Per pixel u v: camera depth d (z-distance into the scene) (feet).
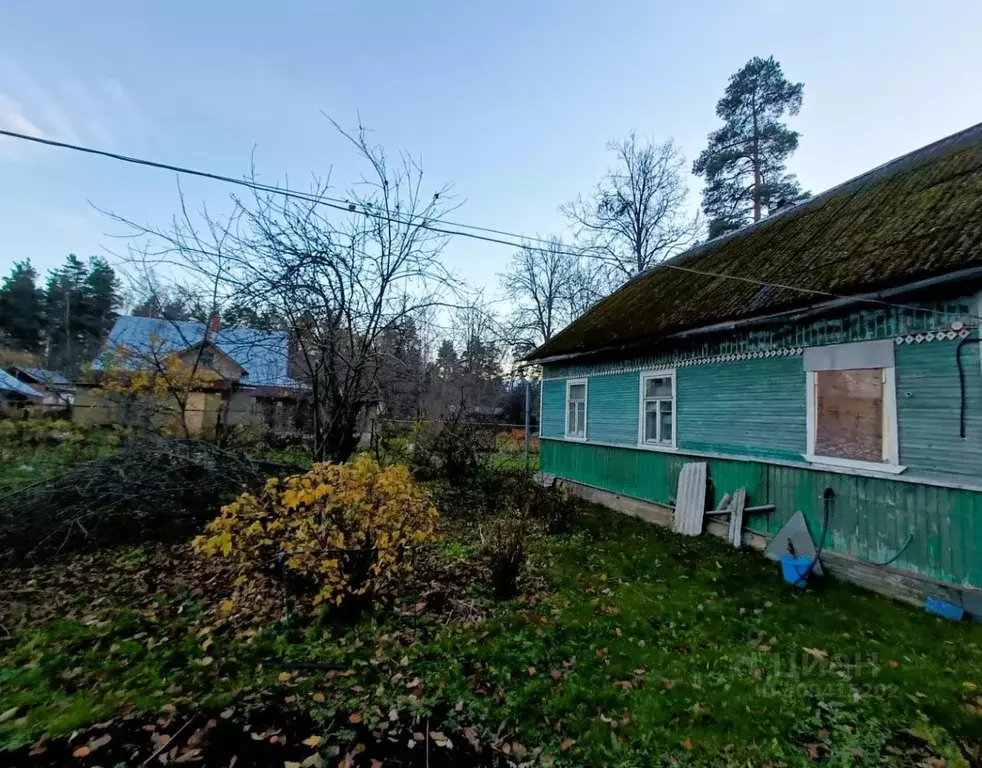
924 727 10.07
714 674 12.10
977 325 15.90
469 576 18.29
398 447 43.98
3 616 13.91
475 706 10.46
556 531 25.96
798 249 26.48
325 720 9.82
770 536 22.76
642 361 32.19
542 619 14.74
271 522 14.56
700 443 27.22
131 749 8.73
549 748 9.41
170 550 20.01
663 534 26.53
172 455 23.31
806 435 21.45
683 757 9.20
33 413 53.47
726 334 25.76
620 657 12.78
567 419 40.63
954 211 19.34
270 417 42.96
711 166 74.64
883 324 18.63
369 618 14.14
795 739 9.75
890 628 15.01
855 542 19.22
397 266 27.40
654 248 83.56
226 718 9.66
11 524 19.72
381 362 28.94
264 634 13.06
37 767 8.23
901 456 17.88
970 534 15.90
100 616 13.96
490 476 38.37
